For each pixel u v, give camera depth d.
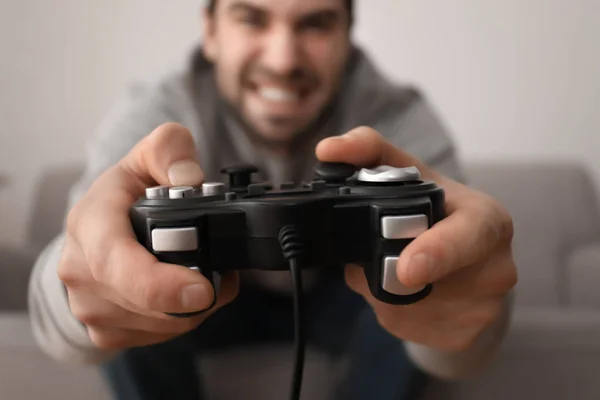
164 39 1.36
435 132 0.83
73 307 0.37
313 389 0.65
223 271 0.36
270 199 0.35
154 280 0.32
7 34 1.38
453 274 0.37
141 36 1.36
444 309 0.38
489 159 1.24
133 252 0.33
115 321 0.37
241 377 0.68
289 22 0.67
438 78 1.30
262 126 0.77
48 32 1.38
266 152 0.82
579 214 1.13
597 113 1.28
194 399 0.61
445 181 0.42
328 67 0.71
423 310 0.38
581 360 0.53
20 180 1.43
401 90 0.88
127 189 0.38
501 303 0.39
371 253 0.35
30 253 0.92
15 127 1.41
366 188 0.36
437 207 0.35
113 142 0.78
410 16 1.27
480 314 0.38
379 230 0.34
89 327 0.38
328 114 0.80
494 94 1.30
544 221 1.12
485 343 0.44
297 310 0.33
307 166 0.82
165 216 0.34
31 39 1.38
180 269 0.33
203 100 0.85
